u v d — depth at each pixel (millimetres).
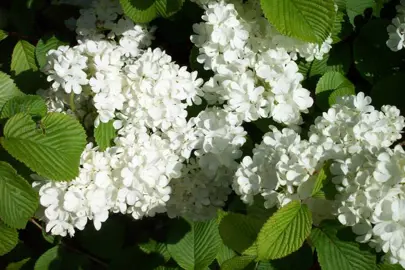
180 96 783
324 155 713
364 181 679
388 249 677
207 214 835
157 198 807
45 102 823
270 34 801
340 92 814
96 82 765
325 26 725
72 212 754
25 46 904
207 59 805
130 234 934
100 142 787
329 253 686
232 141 785
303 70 858
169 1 821
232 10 789
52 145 724
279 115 773
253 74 791
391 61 862
